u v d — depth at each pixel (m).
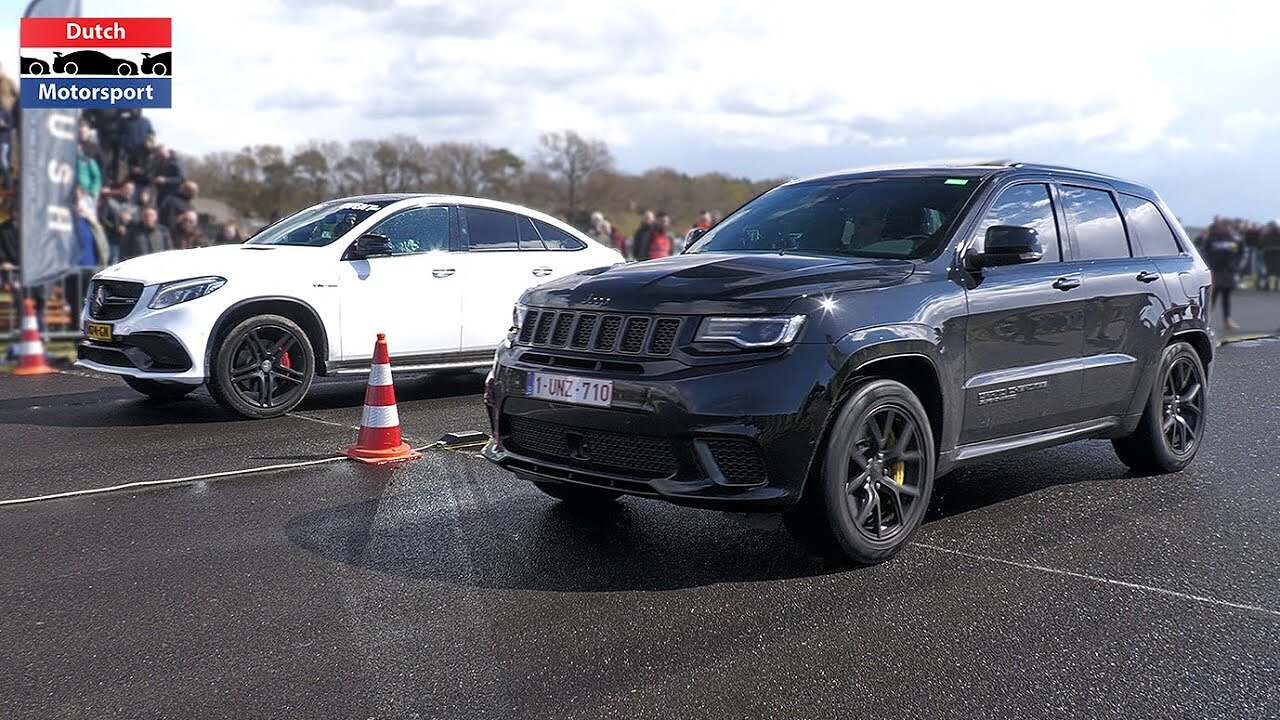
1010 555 4.76
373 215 8.98
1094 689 3.40
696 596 4.21
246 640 3.79
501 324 9.43
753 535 5.03
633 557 4.69
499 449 4.96
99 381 10.34
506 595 4.22
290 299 8.30
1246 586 4.37
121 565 4.61
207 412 8.41
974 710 3.25
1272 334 16.62
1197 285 6.46
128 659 3.64
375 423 6.66
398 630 3.87
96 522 5.27
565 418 4.57
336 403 8.91
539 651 3.68
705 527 5.15
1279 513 5.49
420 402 8.95
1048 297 5.36
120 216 13.85
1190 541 4.99
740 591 4.27
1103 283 5.72
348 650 3.70
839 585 4.35
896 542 4.64
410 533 5.06
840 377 4.33
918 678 3.47
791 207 5.76
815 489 4.38
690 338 4.32
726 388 4.22
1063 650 3.71
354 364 8.71
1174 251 6.46
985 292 5.04
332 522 5.25
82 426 7.82
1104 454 6.91
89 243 13.39
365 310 8.70
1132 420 6.04
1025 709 3.26
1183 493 5.91
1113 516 5.42
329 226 8.96
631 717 3.20
